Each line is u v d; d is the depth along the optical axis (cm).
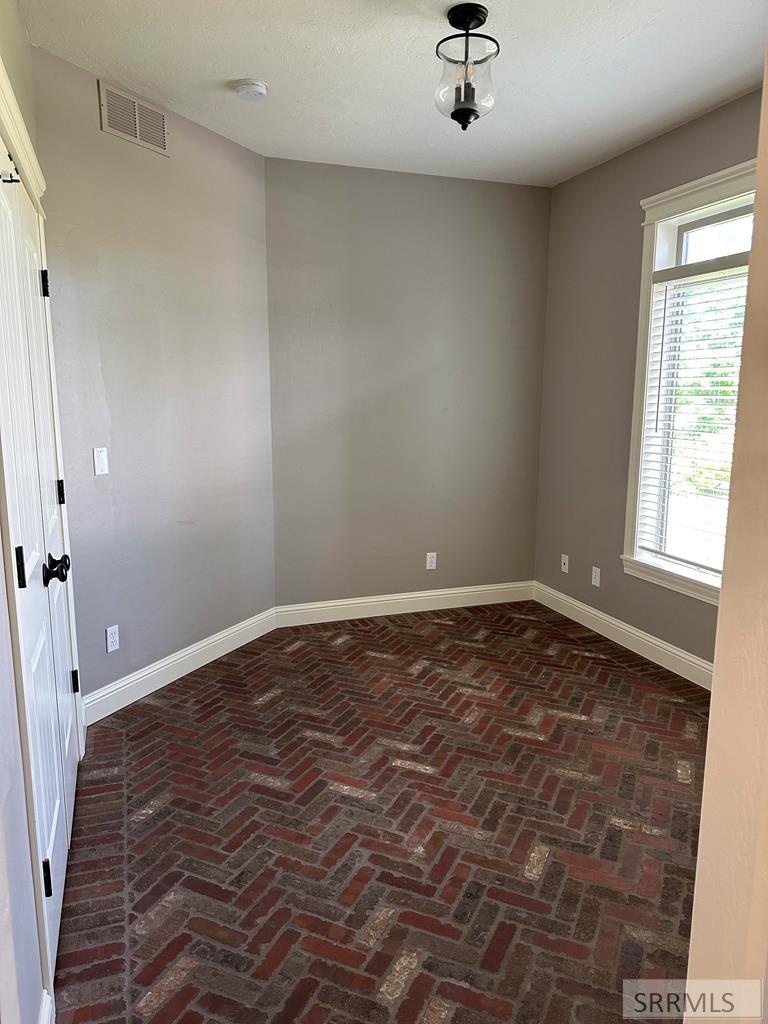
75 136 273
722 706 88
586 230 409
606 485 404
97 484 293
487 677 351
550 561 466
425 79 284
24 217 198
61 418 271
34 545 175
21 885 133
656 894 197
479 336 443
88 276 282
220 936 181
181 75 281
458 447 452
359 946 178
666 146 343
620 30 243
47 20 236
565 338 436
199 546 358
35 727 156
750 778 83
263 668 361
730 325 315
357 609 444
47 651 188
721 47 256
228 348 366
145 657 327
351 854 213
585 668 363
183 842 218
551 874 205
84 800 240
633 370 375
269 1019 157
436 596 463
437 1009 160
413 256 420
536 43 252
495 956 175
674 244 353
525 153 375
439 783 253
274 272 392
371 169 403
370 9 230
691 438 342
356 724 299
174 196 323
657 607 368
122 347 301
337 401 418
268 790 248
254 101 306
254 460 393
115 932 181
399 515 445
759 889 82
